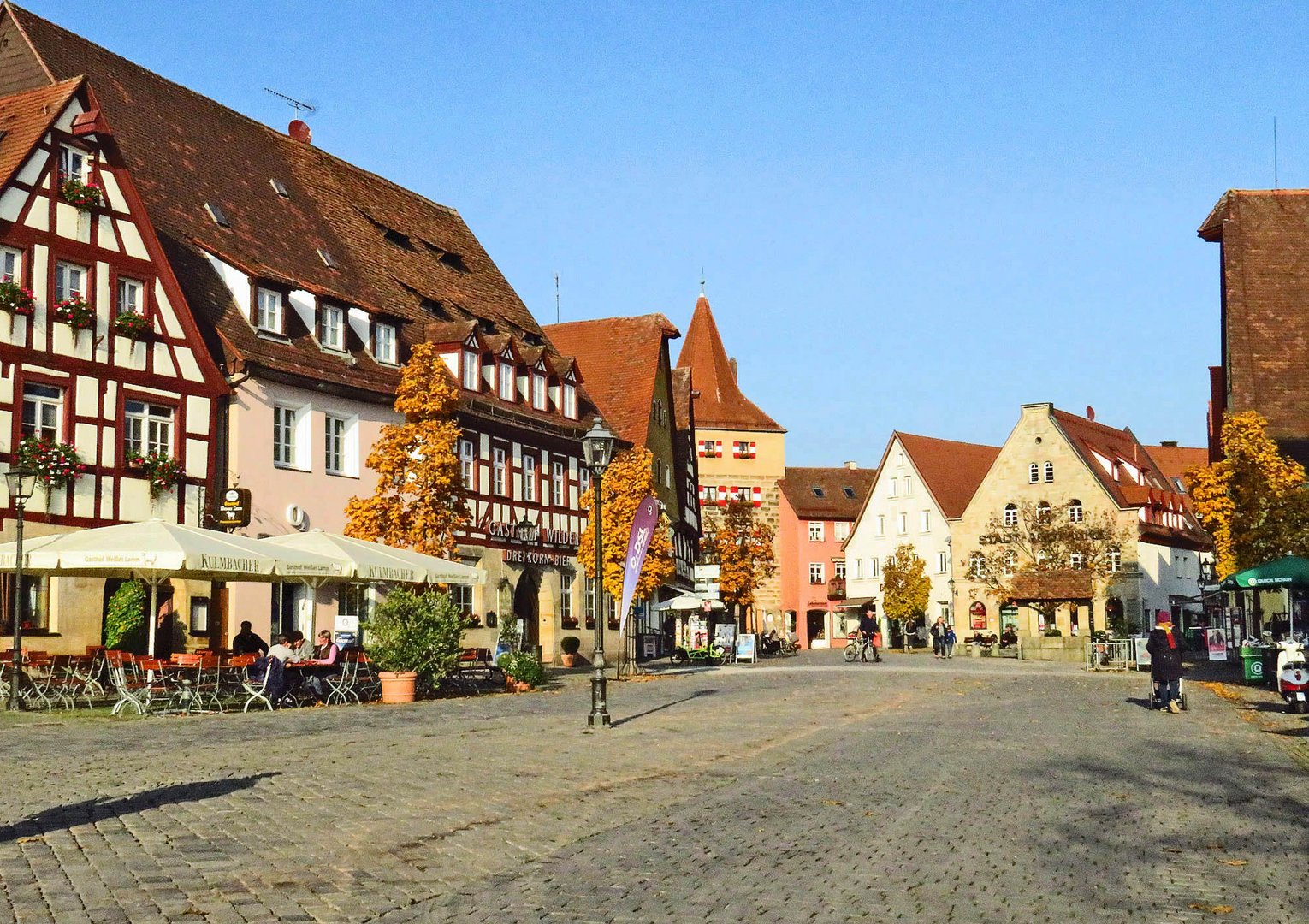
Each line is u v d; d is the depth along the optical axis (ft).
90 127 92.17
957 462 292.61
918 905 26.68
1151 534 249.75
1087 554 225.76
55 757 50.44
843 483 333.42
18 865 29.68
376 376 119.44
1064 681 111.86
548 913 26.00
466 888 28.19
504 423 137.49
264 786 42.63
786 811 38.40
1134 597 241.35
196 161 118.83
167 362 96.78
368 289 130.00
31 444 85.76
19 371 86.69
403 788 42.63
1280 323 146.00
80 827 34.55
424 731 63.26
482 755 52.49
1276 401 141.18
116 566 71.46
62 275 90.63
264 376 104.27
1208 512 118.01
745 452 315.99
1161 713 75.97
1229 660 168.96
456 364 131.34
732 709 77.77
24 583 86.38
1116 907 26.66
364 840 33.47
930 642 279.08
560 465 150.92
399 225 149.07
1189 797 41.57
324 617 111.75
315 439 110.73
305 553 80.18
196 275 105.19
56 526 87.66
